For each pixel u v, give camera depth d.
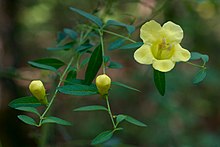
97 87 3.03
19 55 8.71
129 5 6.65
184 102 8.42
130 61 8.90
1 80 7.80
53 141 5.59
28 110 2.96
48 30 8.84
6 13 8.13
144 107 9.24
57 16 7.82
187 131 7.96
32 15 8.53
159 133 7.73
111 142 5.38
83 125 8.86
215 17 7.56
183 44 7.55
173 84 7.38
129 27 3.63
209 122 10.35
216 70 8.80
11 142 8.14
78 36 4.38
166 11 6.00
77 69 3.48
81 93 3.05
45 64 3.62
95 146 5.32
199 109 9.16
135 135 8.52
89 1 5.96
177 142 7.56
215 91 9.45
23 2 8.16
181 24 6.52
